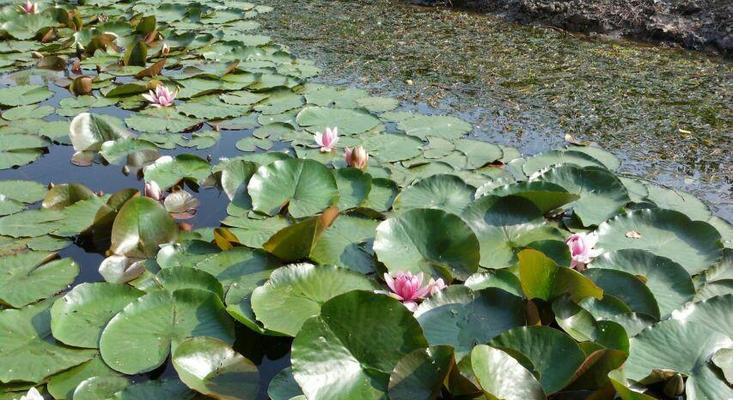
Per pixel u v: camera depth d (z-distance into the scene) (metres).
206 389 2.09
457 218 2.83
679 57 5.70
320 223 2.75
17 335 2.36
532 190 3.16
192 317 2.44
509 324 2.37
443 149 3.96
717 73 5.30
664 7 6.32
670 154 3.94
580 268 2.70
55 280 2.73
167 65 5.80
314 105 4.77
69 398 2.12
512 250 2.89
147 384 2.13
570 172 3.38
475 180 3.56
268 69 5.57
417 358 2.06
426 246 2.82
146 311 2.44
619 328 2.24
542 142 4.12
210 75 5.29
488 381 1.97
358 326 2.18
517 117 4.52
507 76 5.34
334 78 5.39
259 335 2.46
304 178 3.39
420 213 2.88
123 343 2.31
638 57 5.73
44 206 3.30
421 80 5.30
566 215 3.24
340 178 3.52
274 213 3.23
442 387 2.12
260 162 3.67
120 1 8.32
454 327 2.36
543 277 2.37
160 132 4.35
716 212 3.30
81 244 3.07
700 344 2.20
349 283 2.60
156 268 2.83
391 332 2.17
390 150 3.96
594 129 4.31
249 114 4.66
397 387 2.02
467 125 4.33
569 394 2.10
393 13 7.47
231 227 3.10
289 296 2.50
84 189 3.38
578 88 5.04
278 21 7.29
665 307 2.51
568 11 6.62
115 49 6.24
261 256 2.83
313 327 2.15
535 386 1.99
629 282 2.54
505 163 3.80
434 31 6.71
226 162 3.81
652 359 2.20
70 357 2.26
